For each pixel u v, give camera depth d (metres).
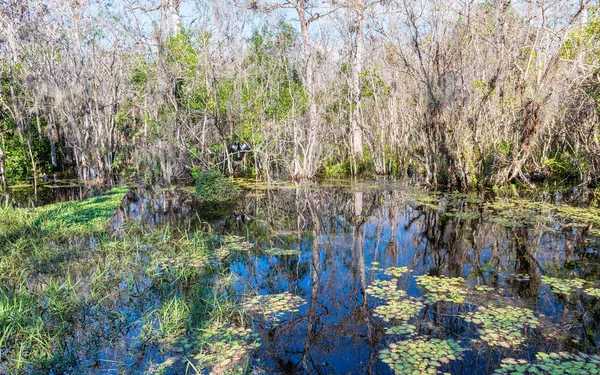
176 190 15.95
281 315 5.06
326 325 4.79
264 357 4.14
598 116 12.02
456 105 12.86
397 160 20.42
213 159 18.53
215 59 17.11
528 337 4.31
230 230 9.50
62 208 11.41
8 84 20.55
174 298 5.24
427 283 5.89
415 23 12.99
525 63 12.55
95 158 20.62
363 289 5.80
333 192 14.77
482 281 5.93
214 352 4.22
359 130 20.30
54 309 5.06
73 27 19.58
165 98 17.16
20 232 8.64
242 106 17.05
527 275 6.12
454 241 8.04
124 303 5.40
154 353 4.23
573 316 4.77
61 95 19.38
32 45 19.89
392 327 4.61
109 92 23.30
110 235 8.69
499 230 8.62
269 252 7.66
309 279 6.30
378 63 19.09
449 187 14.51
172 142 16.98
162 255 7.45
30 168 21.28
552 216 9.63
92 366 4.02
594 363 3.81
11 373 3.87
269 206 12.56
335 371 3.86
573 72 11.46
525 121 12.28
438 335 4.43
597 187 12.70
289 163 19.14
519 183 14.13
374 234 8.92
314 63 19.17
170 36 16.77
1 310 4.71
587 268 6.34
